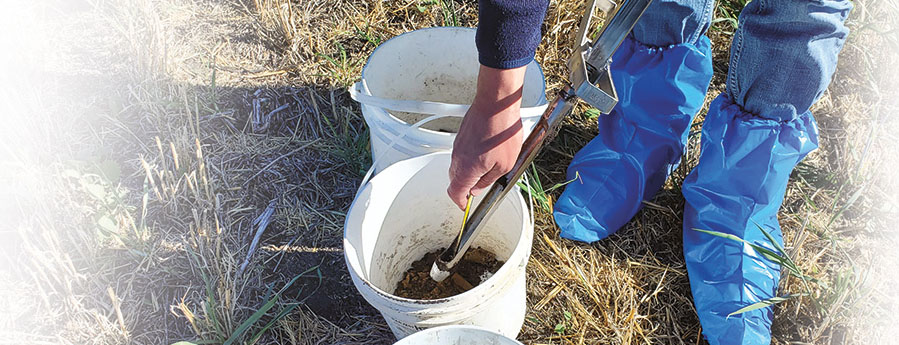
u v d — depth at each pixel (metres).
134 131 2.12
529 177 1.98
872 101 2.23
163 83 2.21
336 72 2.29
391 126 1.66
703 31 1.79
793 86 1.57
